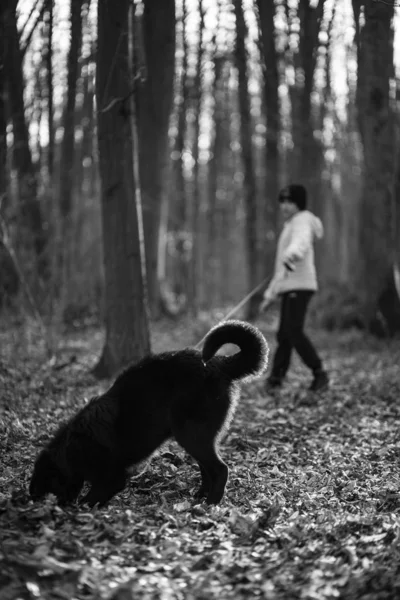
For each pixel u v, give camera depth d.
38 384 8.27
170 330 15.27
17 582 3.29
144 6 12.55
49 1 9.70
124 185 8.80
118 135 8.70
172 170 25.02
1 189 11.55
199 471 5.66
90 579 3.46
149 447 4.87
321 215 20.06
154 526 4.30
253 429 7.09
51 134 13.71
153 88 15.77
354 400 8.51
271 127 19.75
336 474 5.69
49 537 3.82
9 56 11.39
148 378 4.91
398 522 4.35
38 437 6.16
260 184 29.17
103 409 4.82
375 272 14.23
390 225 14.23
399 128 15.91
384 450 6.37
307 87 17.34
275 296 8.87
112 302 8.91
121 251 8.84
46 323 10.82
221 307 24.02
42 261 12.62
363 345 13.30
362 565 3.71
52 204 14.12
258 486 5.34
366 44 13.12
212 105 26.81
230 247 39.72
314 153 19.47
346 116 20.92
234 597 3.43
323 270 24.27
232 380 4.97
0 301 12.33
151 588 3.46
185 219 25.36
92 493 4.79
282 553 3.95
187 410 4.81
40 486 4.73
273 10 15.19
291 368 11.22
